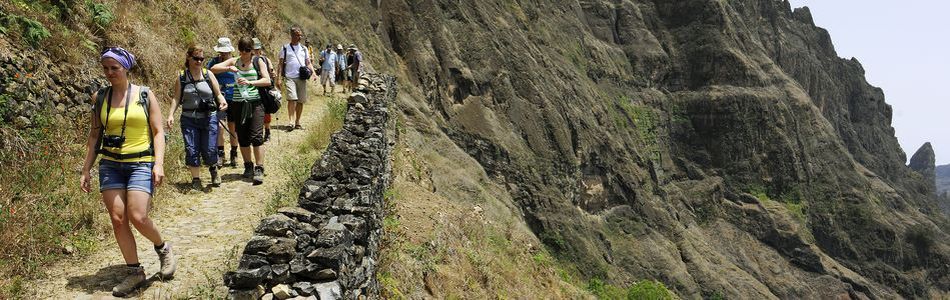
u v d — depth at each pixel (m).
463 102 63.88
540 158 69.75
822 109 161.88
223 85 7.26
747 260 96.00
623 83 108.44
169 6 13.88
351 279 4.32
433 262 8.55
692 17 126.38
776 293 90.25
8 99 6.87
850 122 170.62
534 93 73.12
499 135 64.75
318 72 18.44
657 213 84.50
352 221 4.62
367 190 5.38
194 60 6.61
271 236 4.04
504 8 81.19
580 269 63.03
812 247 101.06
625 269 72.19
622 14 121.88
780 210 107.75
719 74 120.94
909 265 112.00
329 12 47.94
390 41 58.00
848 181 121.56
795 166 115.62
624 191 82.62
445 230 10.23
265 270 3.68
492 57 69.50
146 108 4.38
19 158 6.53
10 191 5.67
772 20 159.00
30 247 4.85
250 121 7.44
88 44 9.24
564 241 63.97
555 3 102.88
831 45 177.75
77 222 5.58
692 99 117.44
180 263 5.01
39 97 7.49
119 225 4.32
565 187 71.25
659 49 120.06
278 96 7.89
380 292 6.16
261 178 7.46
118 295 4.38
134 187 4.31
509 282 10.96
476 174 44.09
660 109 113.69
